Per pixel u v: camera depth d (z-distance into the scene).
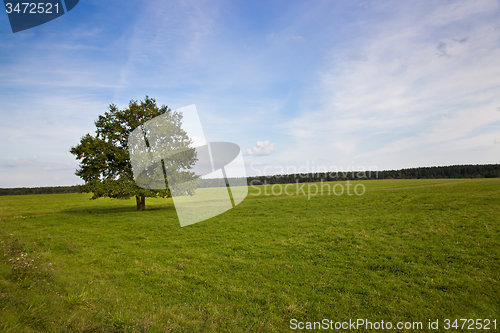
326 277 10.43
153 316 6.59
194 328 6.39
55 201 57.19
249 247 14.93
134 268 11.20
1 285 6.83
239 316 7.45
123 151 26.77
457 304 8.16
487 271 10.54
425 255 12.77
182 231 19.70
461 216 20.58
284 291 9.23
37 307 5.78
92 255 12.98
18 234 17.61
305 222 21.92
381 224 19.84
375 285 9.66
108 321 5.83
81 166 30.95
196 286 9.55
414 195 34.50
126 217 26.86
